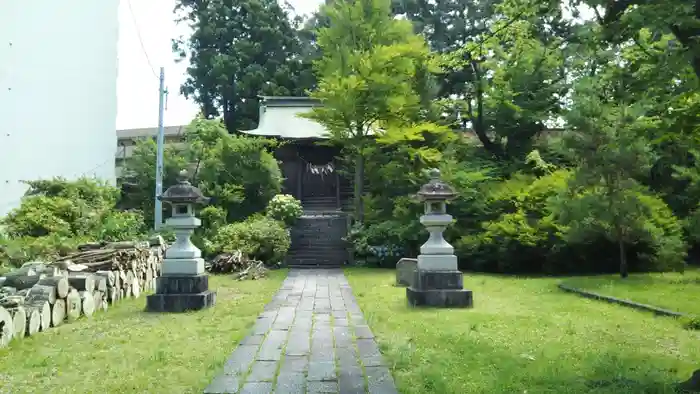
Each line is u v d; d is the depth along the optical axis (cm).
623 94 569
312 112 1594
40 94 1705
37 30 1703
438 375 407
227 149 1878
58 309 650
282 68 3038
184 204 824
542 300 832
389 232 1497
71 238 1186
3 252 930
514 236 1331
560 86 1786
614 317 669
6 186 1577
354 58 1523
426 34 2473
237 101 3175
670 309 702
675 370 423
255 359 470
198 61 3191
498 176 1719
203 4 3256
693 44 389
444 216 820
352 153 1831
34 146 1677
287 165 2191
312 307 780
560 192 1123
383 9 1645
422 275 799
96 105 1923
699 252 1520
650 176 1495
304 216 1892
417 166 1608
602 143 1048
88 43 1900
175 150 1992
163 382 407
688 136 673
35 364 460
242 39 3100
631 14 416
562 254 1302
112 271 859
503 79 1880
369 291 973
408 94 1594
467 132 2400
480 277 1232
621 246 1118
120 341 553
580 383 388
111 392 385
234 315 716
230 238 1466
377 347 515
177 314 730
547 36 1514
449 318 671
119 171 2627
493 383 388
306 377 413
